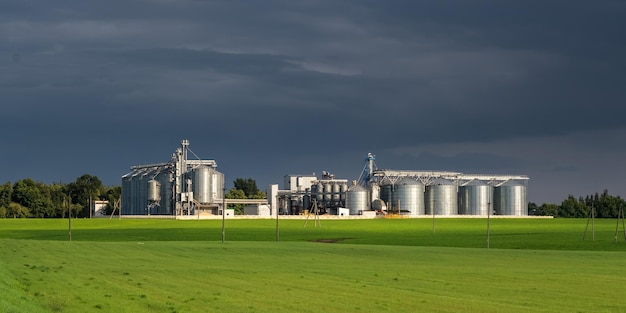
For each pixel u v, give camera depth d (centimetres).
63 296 5969
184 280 7481
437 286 7244
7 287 5894
